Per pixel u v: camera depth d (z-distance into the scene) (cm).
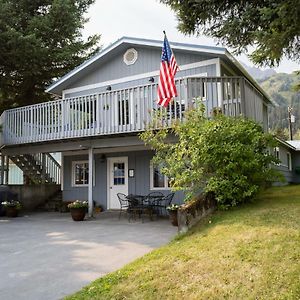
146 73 1280
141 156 1270
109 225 962
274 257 426
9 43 1545
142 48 1296
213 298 369
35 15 1712
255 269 407
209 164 754
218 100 951
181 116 923
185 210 655
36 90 1862
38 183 1620
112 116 1041
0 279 485
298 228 514
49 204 1491
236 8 856
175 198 1159
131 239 733
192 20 893
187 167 785
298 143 2403
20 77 1769
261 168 765
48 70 1783
